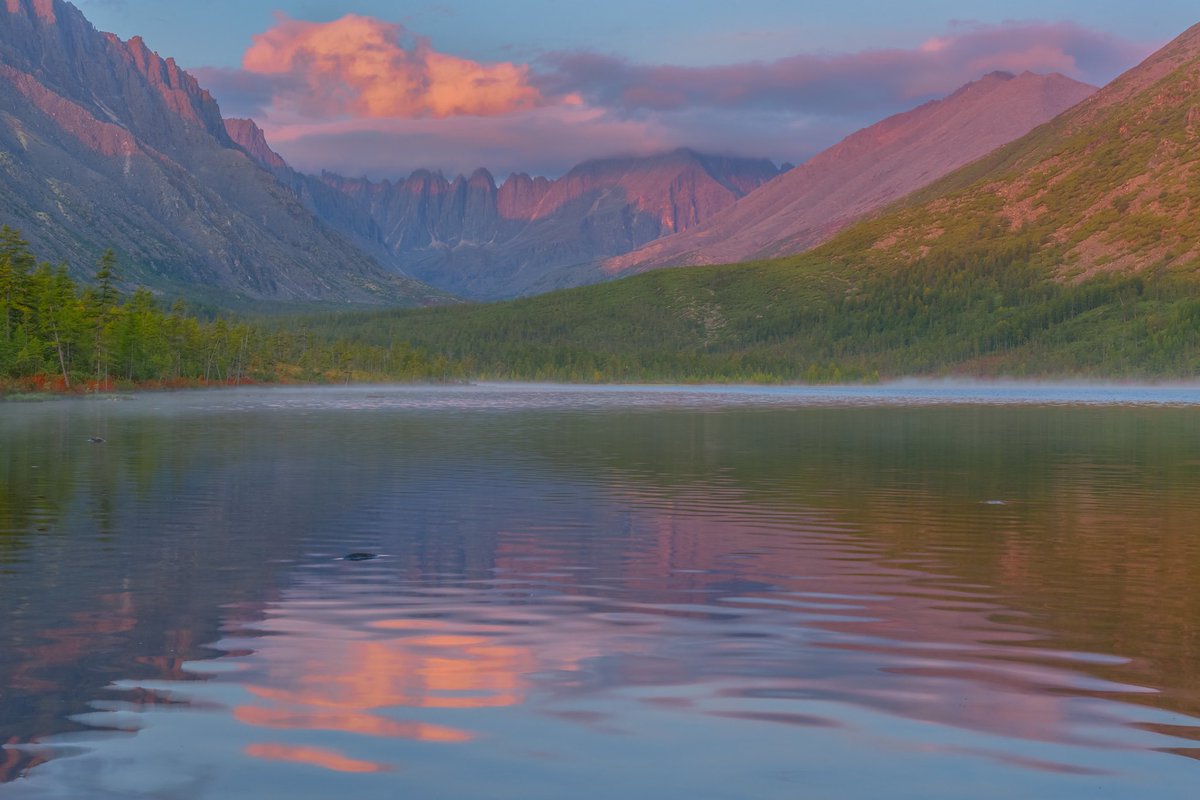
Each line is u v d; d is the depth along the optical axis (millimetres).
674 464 52750
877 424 95312
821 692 15211
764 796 11656
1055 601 21406
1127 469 51000
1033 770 12375
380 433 75562
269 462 51781
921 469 50750
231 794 11594
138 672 15953
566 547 27844
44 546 27203
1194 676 16125
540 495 39375
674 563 25562
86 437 68188
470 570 24500
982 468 51344
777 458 56906
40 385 151625
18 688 15133
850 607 20812
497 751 12883
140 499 37188
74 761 12484
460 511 34812
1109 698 15008
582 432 79688
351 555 25938
